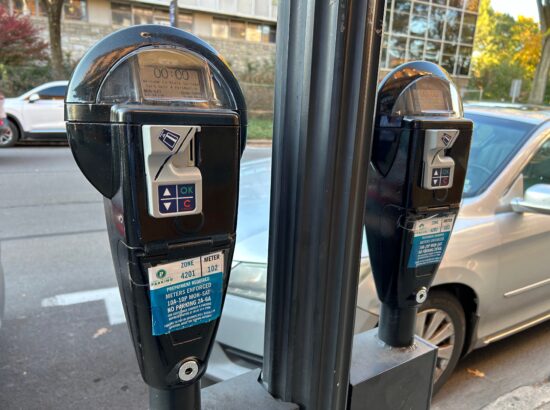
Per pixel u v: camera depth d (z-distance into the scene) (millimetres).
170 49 825
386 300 1331
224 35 16406
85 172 800
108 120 773
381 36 933
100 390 2223
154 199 776
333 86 916
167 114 760
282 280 1093
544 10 14812
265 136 11242
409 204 1189
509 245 2275
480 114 2764
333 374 1099
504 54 19109
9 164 7746
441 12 16109
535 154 2486
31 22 13758
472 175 2438
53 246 4047
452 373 2500
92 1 14531
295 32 954
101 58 780
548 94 17750
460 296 2281
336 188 974
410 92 1188
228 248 893
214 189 837
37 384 2250
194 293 877
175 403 953
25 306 2979
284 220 1060
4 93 12859
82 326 2771
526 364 2604
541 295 2582
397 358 1315
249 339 1876
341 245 1011
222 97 881
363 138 968
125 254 815
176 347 892
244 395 1148
